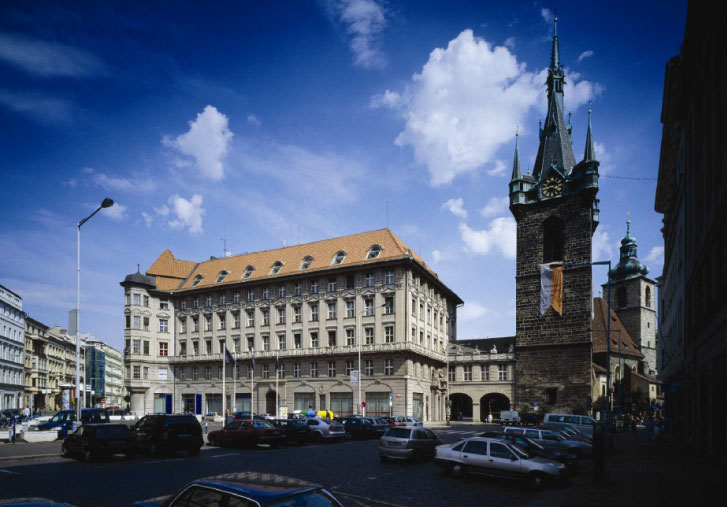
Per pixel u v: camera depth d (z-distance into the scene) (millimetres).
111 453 23297
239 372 72750
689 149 30281
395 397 61156
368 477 19797
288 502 6770
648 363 107188
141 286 79000
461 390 76812
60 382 116438
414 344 64062
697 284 27938
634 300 108812
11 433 32156
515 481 19328
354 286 66125
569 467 21453
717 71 20781
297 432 34062
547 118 74875
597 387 78062
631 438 45031
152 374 78125
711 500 15453
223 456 26188
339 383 64500
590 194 66500
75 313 30109
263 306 72438
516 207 72188
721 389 22234
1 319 82562
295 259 73812
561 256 68812
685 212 33219
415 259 65750
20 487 16469
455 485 18344
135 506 8367
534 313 68812
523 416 60812
